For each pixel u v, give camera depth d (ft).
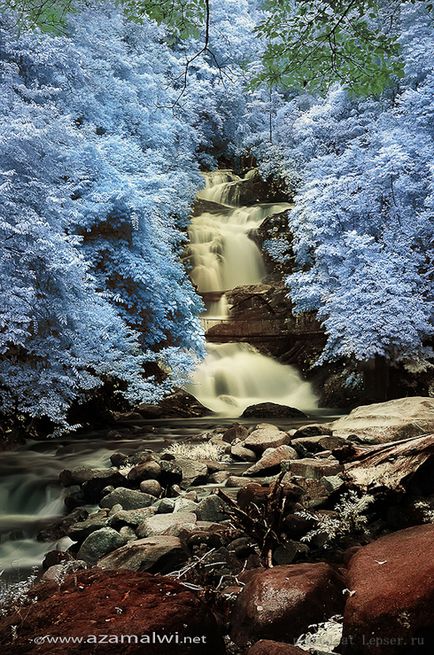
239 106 72.49
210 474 21.81
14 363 30.89
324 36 19.61
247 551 12.98
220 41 69.10
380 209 46.26
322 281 47.03
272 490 13.37
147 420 38.99
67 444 30.83
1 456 27.96
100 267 41.50
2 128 29.55
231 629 9.17
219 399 47.24
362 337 40.93
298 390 51.01
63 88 43.32
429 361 43.96
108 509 18.51
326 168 49.14
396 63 19.69
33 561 16.22
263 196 68.13
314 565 9.82
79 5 47.14
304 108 67.00
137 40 56.24
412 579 8.02
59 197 32.65
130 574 8.94
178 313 46.01
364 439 21.42
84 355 32.14
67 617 7.68
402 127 46.32
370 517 13.92
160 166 50.44
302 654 7.60
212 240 59.82
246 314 54.90
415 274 41.93
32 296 28.32
